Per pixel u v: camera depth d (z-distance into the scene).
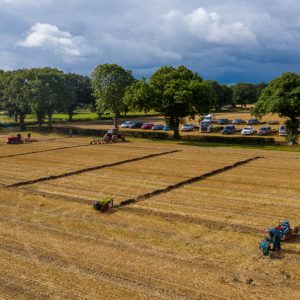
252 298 15.84
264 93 60.50
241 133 77.19
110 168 42.25
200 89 64.94
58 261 19.19
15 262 19.09
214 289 16.55
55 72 91.75
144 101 65.94
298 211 27.06
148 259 19.44
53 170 41.00
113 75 79.31
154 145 62.31
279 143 61.12
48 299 15.80
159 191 32.47
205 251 20.45
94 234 22.83
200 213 26.70
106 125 105.31
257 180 36.41
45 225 24.33
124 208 27.81
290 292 16.31
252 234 22.86
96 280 17.31
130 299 15.77
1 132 87.00
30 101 85.12
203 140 68.12
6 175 38.59
